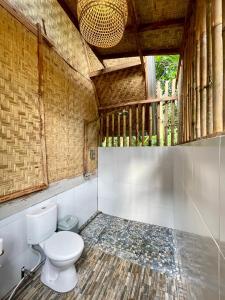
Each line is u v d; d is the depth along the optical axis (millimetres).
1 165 1492
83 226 2924
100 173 3518
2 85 1493
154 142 3180
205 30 1042
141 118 3219
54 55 2223
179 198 2080
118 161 3330
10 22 1569
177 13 1679
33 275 1834
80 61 2912
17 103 1647
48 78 2102
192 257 1229
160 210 3016
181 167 1940
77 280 1792
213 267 718
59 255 1565
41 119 1936
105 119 3535
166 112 2965
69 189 2555
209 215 782
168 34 1995
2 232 1525
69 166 2559
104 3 1094
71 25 2660
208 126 936
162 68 5082
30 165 1810
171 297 1614
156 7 1610
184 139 1918
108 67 3006
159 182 3012
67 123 2508
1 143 1491
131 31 1931
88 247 2363
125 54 2428
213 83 809
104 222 3121
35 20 1919
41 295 1626
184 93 1976
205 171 863
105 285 1746
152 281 1797
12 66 1592
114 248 2350
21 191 1679
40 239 1795
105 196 3482
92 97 3309
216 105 774
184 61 1988
